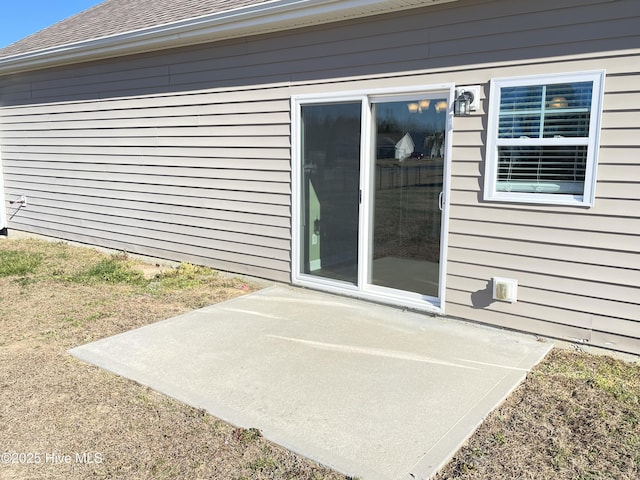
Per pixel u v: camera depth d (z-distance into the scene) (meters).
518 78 4.42
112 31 7.99
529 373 3.94
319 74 5.77
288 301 5.87
